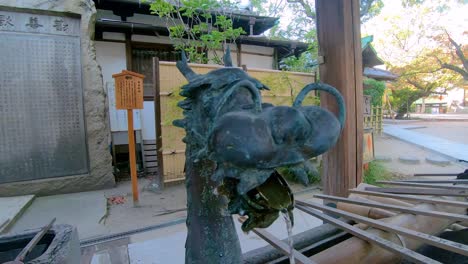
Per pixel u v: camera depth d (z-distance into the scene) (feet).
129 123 14.74
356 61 7.84
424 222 5.08
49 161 17.65
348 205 6.30
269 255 4.34
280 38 30.99
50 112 17.62
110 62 23.73
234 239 3.36
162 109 17.29
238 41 25.84
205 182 3.22
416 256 3.48
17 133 16.92
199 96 2.77
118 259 8.47
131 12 24.34
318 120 2.13
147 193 17.19
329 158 8.18
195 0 19.16
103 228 11.82
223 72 2.73
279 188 2.49
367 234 4.22
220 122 2.00
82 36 18.21
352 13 7.68
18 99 16.90
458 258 5.18
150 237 10.60
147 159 22.99
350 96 7.68
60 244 4.95
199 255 3.21
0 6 16.22
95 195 16.87
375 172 18.13
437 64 65.62
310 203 5.73
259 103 2.15
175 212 13.71
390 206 5.13
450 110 119.55
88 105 18.34
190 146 3.18
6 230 11.45
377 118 38.22
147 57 25.00
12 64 16.74
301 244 4.74
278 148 1.95
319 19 8.07
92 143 18.39
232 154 1.86
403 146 31.86
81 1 18.02
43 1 17.10
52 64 17.62
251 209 2.39
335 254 4.12
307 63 29.76
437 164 22.79
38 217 13.26
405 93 83.30
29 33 17.07
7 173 16.72
